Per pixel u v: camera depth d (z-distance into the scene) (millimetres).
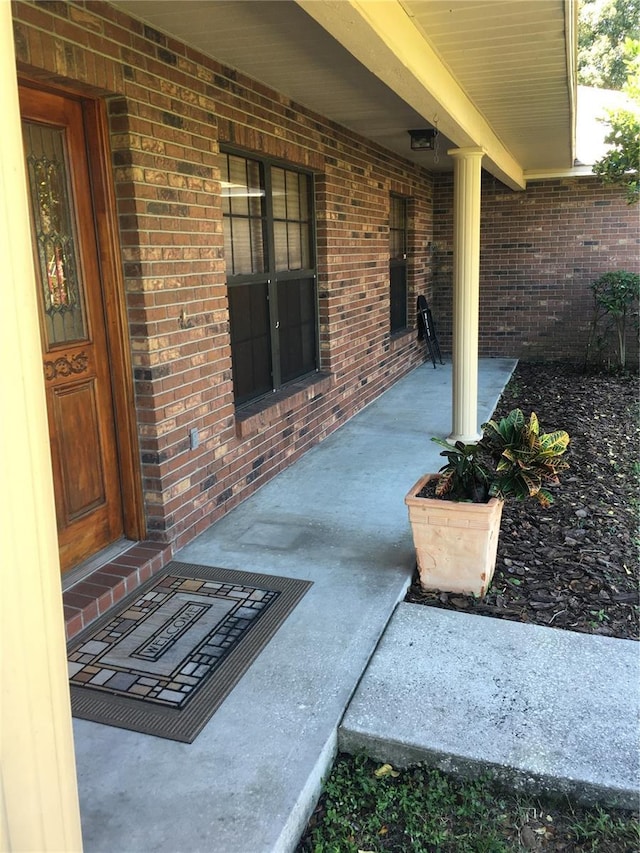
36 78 2777
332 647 2771
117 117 3152
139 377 3414
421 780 2197
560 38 3357
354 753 2322
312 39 3553
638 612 3104
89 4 2869
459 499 3197
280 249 5320
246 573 3424
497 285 10352
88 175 3182
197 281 3779
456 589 3264
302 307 5754
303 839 2037
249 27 3346
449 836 2014
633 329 9883
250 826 1927
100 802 2020
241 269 4699
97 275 3277
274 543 3781
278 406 4875
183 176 3602
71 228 3121
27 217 1062
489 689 2490
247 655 2721
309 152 5344
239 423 4324
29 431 1075
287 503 4406
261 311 5008
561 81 4242
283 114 4820
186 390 3715
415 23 3109
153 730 2316
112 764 2168
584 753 2166
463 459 3250
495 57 3668
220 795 2037
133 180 3201
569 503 4480
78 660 2709
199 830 1916
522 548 3779
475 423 5734
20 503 1071
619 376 9172
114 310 3324
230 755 2199
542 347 10359
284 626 2932
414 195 8898
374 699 2447
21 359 1055
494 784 2160
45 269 2977
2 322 1025
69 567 3250
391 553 3629
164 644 2809
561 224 9906
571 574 3469
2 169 1008
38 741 1134
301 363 5812
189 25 3305
